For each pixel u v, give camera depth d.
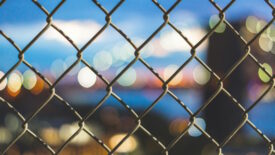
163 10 2.06
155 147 7.66
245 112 2.28
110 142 7.06
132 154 7.07
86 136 5.63
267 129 7.39
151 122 8.36
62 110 7.29
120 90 7.68
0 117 6.05
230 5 2.17
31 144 6.07
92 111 2.00
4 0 1.85
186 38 2.11
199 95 7.80
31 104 5.39
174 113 8.80
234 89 7.56
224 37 7.65
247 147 7.50
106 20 1.96
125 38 2.01
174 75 2.11
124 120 7.73
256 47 6.27
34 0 1.87
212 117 7.94
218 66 7.66
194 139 7.87
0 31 1.84
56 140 6.58
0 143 5.90
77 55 1.94
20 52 1.87
